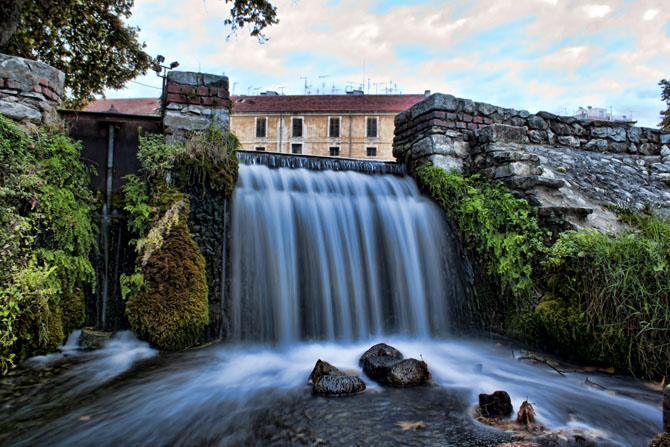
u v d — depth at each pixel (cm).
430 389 372
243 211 516
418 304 588
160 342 428
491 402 322
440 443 271
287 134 3816
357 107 3828
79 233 445
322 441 275
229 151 523
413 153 717
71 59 962
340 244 564
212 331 465
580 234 487
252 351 471
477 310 571
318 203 576
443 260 620
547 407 338
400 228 610
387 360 403
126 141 513
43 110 463
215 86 543
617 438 287
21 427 294
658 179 740
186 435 284
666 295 385
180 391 358
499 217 570
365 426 296
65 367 400
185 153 485
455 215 616
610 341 413
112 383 370
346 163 678
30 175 414
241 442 275
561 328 456
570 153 757
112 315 471
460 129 694
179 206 462
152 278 435
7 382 366
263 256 513
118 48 964
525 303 518
